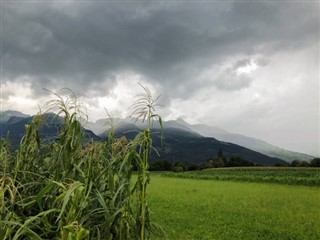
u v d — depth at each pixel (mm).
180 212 16766
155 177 60562
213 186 36812
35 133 5750
